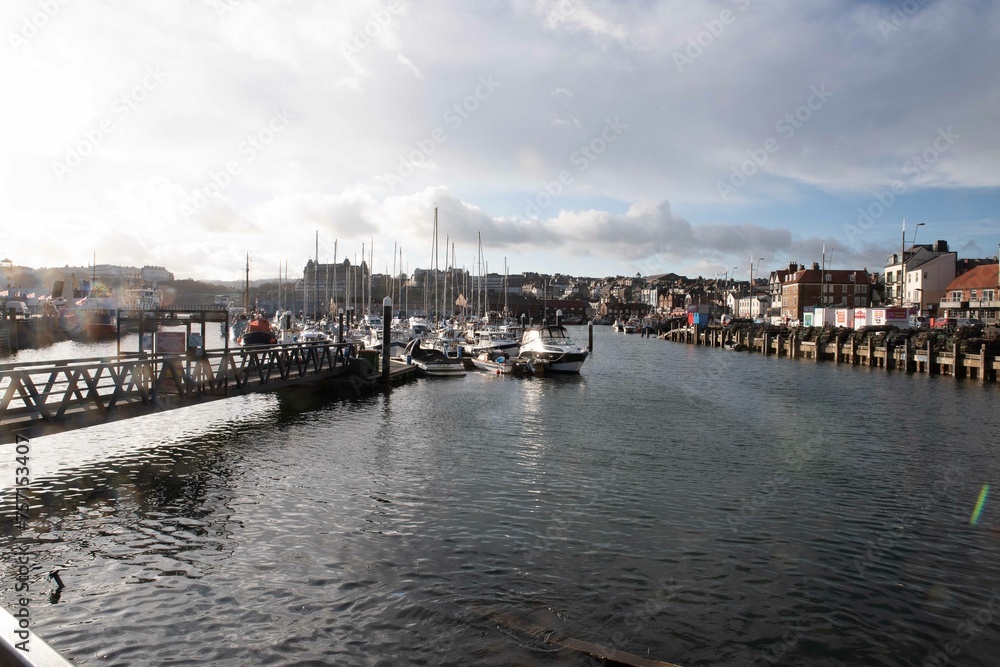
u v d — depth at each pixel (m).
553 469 18.22
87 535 12.67
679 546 12.59
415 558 11.78
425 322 75.81
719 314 163.25
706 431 24.47
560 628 9.52
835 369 53.47
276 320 83.69
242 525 13.30
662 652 9.02
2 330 55.78
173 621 9.48
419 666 8.50
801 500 15.57
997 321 63.41
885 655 9.05
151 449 19.95
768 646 9.21
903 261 94.06
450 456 19.64
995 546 12.80
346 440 21.81
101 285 107.62
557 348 49.78
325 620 9.59
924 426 25.88
